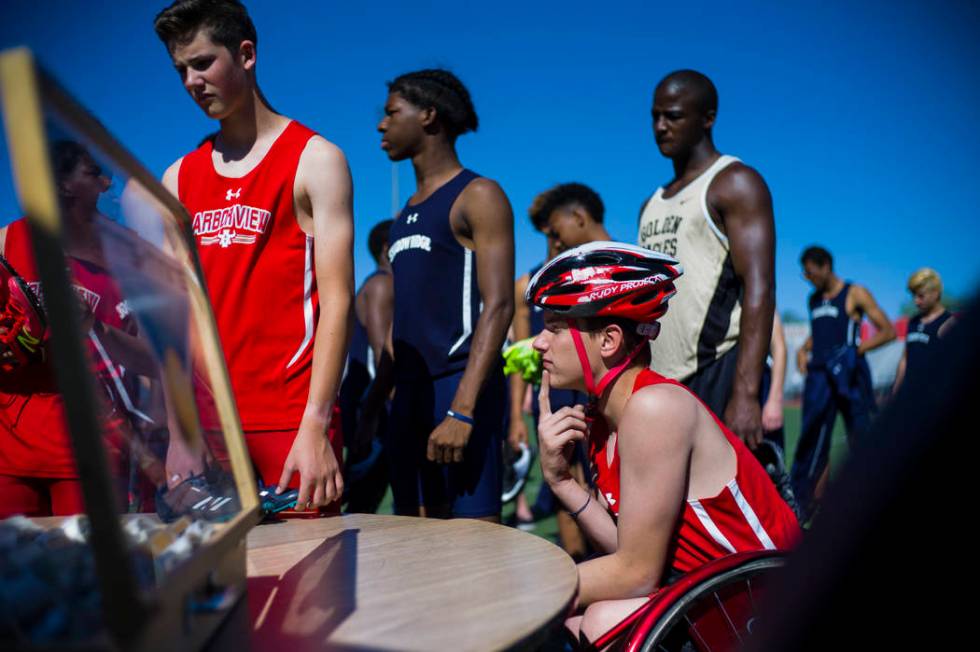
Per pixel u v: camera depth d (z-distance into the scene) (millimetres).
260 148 2221
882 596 462
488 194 2969
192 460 1063
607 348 1805
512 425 5770
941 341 504
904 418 488
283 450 2199
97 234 901
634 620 1480
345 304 2068
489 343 2898
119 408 1064
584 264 1798
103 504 628
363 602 1085
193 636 838
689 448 1668
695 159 3191
